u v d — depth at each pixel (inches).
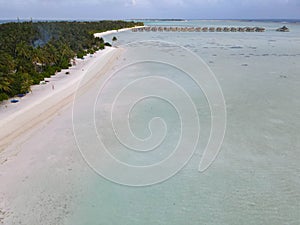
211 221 577.3
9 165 751.7
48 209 599.5
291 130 986.1
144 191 669.3
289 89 1486.2
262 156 820.0
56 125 1012.5
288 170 749.9
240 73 1860.2
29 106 1190.9
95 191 663.1
